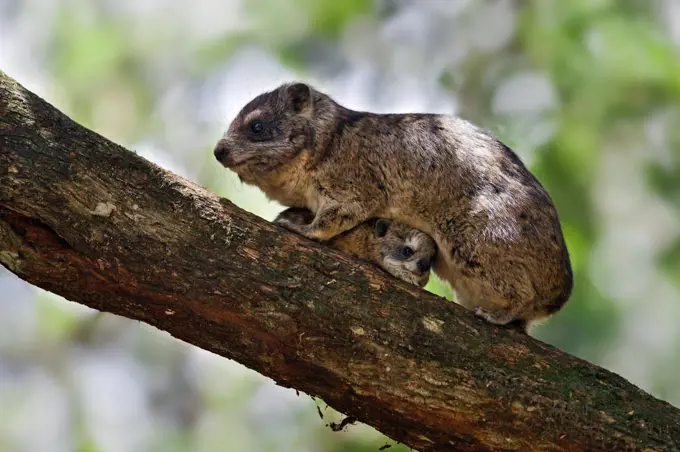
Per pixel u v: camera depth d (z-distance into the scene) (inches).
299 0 674.2
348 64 680.4
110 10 677.3
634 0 600.4
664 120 585.0
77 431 694.5
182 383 724.0
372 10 680.4
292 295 306.5
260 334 305.6
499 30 652.1
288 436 644.7
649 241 597.3
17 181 296.0
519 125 606.9
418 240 384.2
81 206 300.4
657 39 579.8
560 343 554.9
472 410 303.4
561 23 598.2
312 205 403.2
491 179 371.6
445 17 675.4
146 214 305.6
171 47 671.1
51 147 303.7
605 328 559.2
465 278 372.5
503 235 362.9
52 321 706.8
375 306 311.0
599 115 578.9
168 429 700.7
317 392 313.3
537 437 302.8
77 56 663.1
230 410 665.6
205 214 312.0
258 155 396.8
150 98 673.0
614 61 578.9
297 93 402.0
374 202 386.9
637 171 585.0
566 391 305.4
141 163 312.7
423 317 313.1
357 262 320.2
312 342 305.4
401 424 310.0
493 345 312.5
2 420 705.6
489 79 645.3
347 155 391.9
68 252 300.4
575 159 566.3
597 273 571.5
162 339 735.7
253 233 313.9
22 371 728.3
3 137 299.9
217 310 304.3
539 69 610.9
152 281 302.7
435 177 378.6
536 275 361.7
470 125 391.2
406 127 390.6
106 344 735.7
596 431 301.3
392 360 305.4
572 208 557.0
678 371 597.3
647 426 302.4
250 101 418.6
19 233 298.8
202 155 657.0
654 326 598.2
